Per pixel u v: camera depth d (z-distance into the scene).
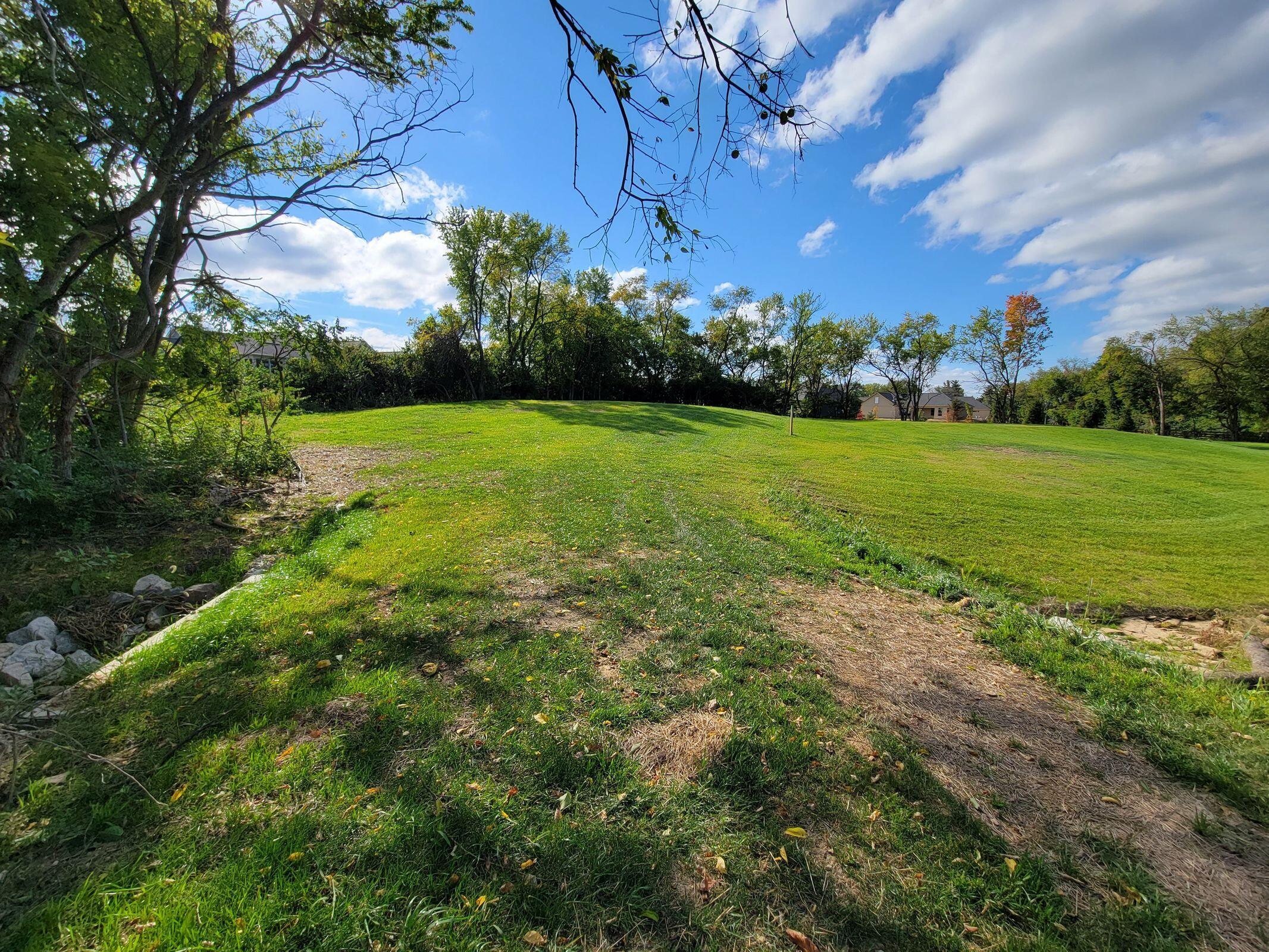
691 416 30.53
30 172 5.30
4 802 2.33
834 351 55.66
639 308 54.31
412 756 2.66
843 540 8.00
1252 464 22.83
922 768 2.86
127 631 4.31
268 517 7.75
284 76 7.95
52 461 6.30
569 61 2.59
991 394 58.38
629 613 4.57
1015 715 3.56
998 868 2.24
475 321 39.31
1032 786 2.83
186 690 3.23
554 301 42.41
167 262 7.95
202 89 8.13
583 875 2.05
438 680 3.39
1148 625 6.23
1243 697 3.97
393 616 4.31
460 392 37.41
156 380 8.24
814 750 2.91
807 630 4.64
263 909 1.83
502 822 2.26
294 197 8.00
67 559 5.14
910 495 12.24
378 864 2.05
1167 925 2.04
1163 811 2.71
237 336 8.82
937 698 3.70
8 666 3.46
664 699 3.32
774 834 2.32
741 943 1.84
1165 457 23.41
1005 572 7.62
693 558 6.33
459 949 1.75
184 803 2.33
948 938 1.92
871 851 2.28
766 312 55.91
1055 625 5.30
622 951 1.79
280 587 4.87
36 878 1.96
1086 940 1.96
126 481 6.89
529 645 3.89
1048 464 19.67
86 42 6.38
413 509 8.24
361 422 21.48
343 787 2.42
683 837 2.26
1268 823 2.64
